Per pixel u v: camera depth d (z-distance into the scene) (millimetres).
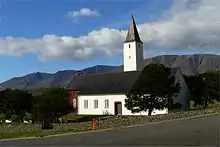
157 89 46812
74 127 32844
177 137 20078
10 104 55156
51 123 42062
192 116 38094
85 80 70812
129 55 88000
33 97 52938
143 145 17203
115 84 65000
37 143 20031
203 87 59406
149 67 47969
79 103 67750
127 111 60312
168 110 50250
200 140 18422
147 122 32812
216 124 27688
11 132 32500
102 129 28266
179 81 58250
